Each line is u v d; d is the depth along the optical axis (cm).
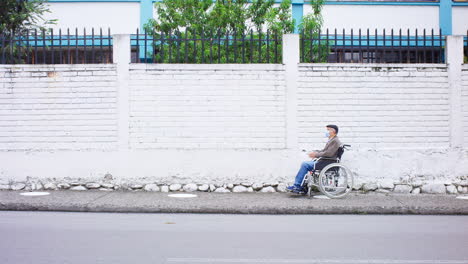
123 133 980
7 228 628
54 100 982
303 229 643
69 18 1376
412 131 996
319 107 990
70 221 692
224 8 1155
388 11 1422
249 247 526
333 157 912
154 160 982
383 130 994
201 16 1186
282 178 984
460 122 998
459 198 902
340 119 992
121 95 980
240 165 984
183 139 984
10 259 461
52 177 982
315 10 1197
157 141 983
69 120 983
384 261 467
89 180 981
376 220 727
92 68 983
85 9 1380
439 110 998
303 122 990
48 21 1324
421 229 645
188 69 985
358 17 1416
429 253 501
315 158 938
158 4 1193
